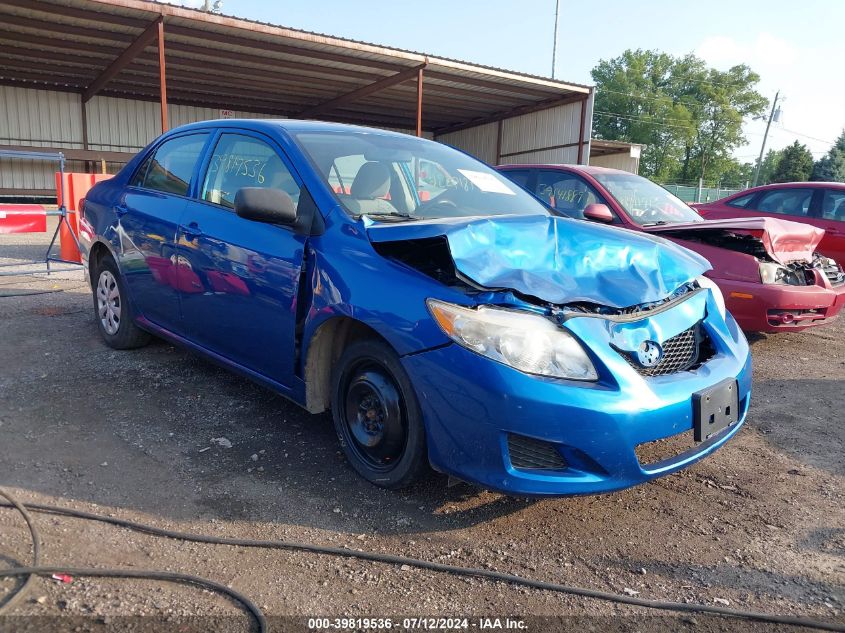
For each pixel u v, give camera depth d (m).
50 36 15.84
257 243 3.19
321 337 2.98
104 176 8.77
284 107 25.30
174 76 19.92
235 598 2.08
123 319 4.42
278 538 2.44
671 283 2.89
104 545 2.33
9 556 2.22
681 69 75.06
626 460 2.39
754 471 3.20
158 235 3.89
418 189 3.48
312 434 3.36
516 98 21.75
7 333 4.94
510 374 2.29
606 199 5.96
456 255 2.50
